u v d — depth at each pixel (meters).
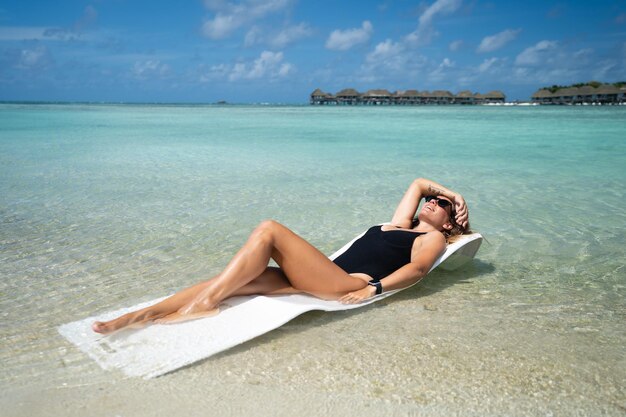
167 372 2.36
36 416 2.03
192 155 11.29
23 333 2.77
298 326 2.93
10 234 4.82
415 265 3.37
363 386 2.31
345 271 3.43
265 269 3.14
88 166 9.38
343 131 20.00
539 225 5.44
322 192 7.05
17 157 10.62
